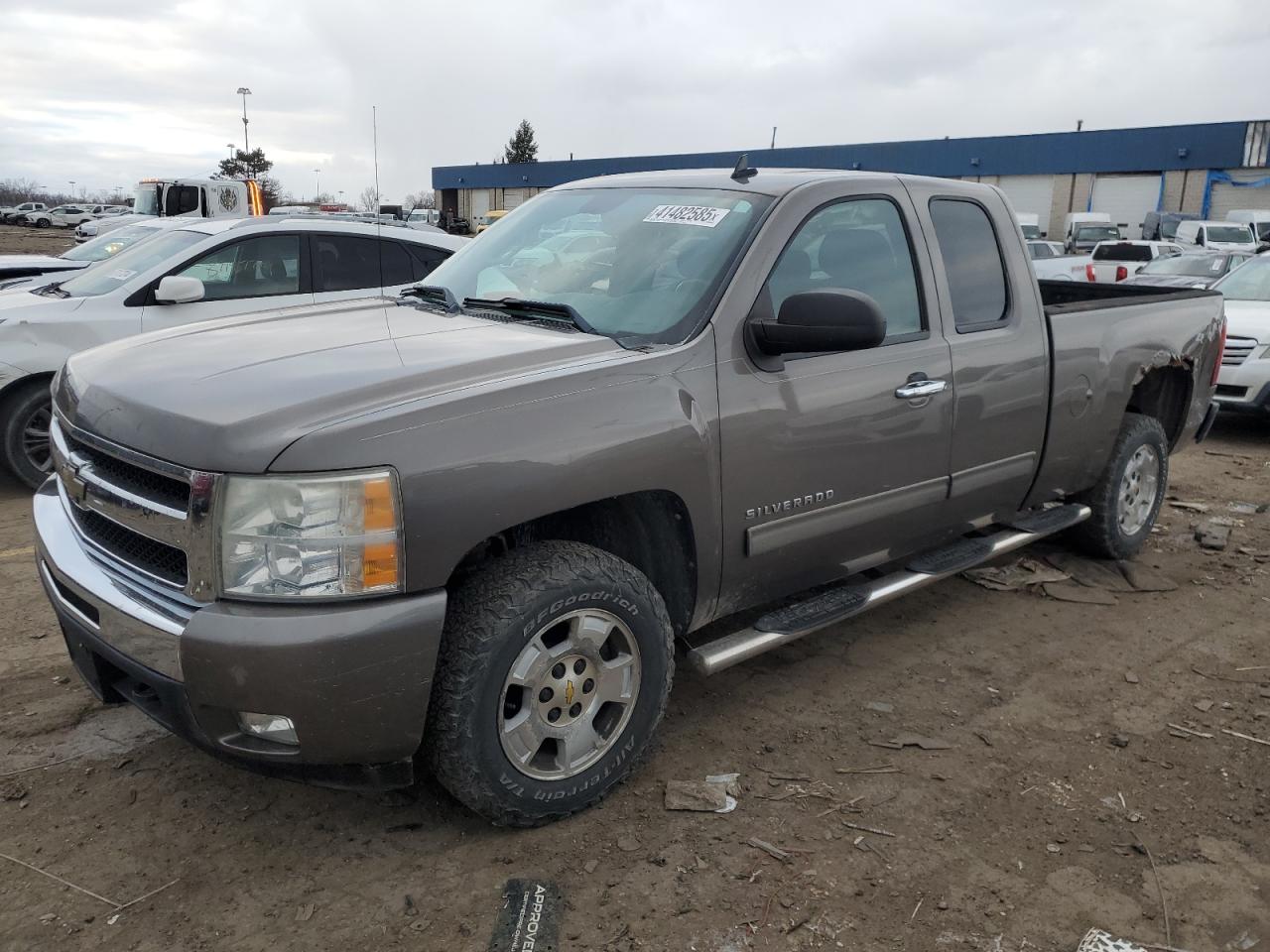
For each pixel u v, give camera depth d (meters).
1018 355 4.19
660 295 3.30
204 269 6.84
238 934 2.50
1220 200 37.91
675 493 3.01
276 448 2.38
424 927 2.54
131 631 2.53
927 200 3.98
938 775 3.29
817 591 4.51
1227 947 2.55
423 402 2.57
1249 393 8.73
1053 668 4.12
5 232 45.09
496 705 2.70
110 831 2.89
